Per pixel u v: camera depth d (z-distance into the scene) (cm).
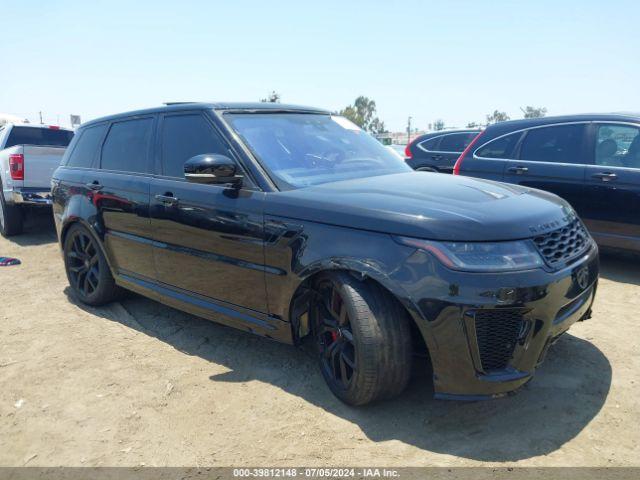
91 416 288
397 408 282
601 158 529
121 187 403
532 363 247
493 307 233
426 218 247
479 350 239
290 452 249
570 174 543
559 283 249
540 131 581
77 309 465
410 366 263
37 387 322
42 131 925
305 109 402
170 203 357
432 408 280
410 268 243
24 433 275
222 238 324
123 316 441
